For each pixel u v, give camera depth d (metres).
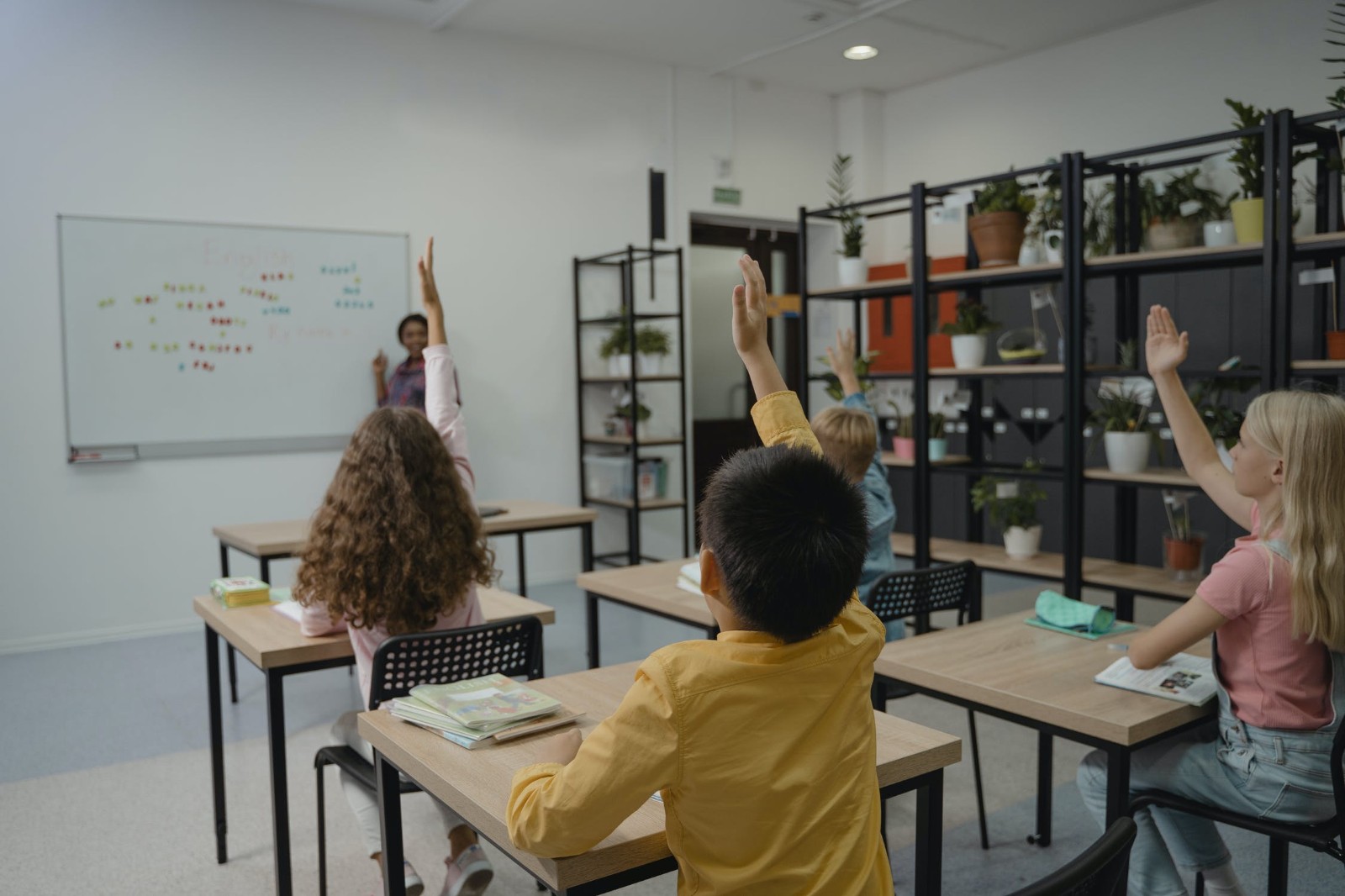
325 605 2.03
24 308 4.58
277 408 5.18
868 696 1.16
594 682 1.75
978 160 6.51
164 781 3.06
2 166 4.51
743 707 1.04
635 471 5.76
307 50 5.18
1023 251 4.21
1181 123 5.49
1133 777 1.88
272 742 2.12
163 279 4.87
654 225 6.32
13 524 4.60
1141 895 1.84
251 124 5.05
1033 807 2.79
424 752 1.44
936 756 1.42
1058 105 6.04
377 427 2.01
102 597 4.80
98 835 2.69
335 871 2.47
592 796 1.04
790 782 1.04
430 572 1.98
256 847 2.61
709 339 6.82
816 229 7.17
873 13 5.45
